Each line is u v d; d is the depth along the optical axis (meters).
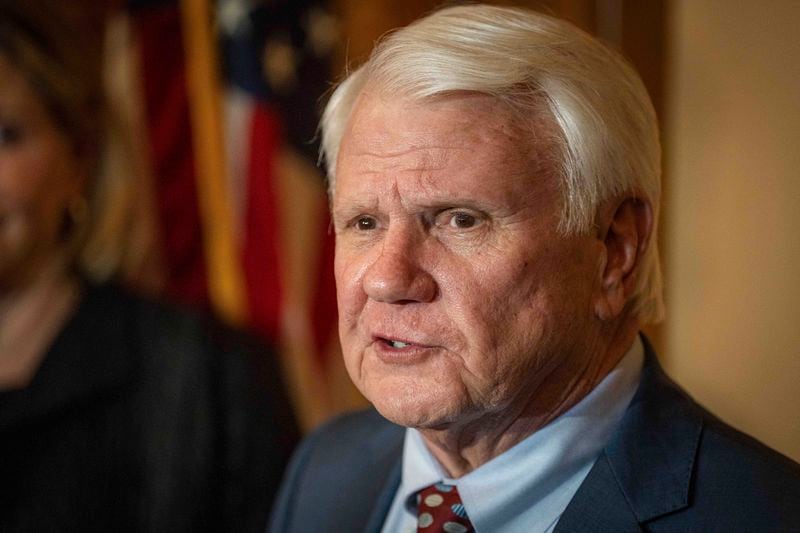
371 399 1.63
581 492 1.67
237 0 3.25
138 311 2.87
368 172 1.59
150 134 3.10
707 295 3.31
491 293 1.55
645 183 1.72
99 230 2.94
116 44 3.01
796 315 3.17
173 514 2.65
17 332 2.73
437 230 1.58
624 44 3.12
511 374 1.57
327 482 2.21
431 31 1.61
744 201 3.22
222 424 2.80
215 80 3.23
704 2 3.16
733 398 3.29
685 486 1.62
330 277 3.31
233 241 3.24
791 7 3.10
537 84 1.59
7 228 2.64
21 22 2.62
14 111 2.61
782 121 3.14
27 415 2.61
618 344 1.79
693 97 3.21
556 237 1.59
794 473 1.62
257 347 3.03
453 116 1.54
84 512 2.59
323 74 3.25
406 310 1.57
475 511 1.72
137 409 2.73
